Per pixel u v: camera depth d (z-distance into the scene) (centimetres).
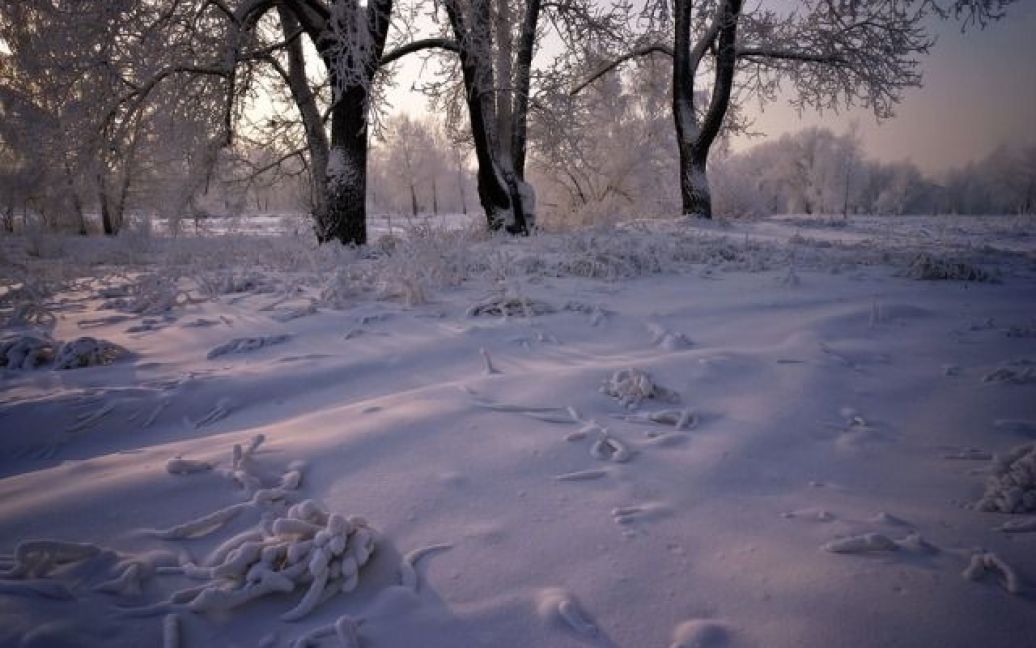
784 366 365
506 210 1123
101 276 783
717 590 164
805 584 165
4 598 151
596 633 149
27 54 939
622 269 669
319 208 1011
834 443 263
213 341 440
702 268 724
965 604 156
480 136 1069
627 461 245
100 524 198
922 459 247
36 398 320
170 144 1021
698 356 378
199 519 198
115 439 294
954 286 615
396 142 5153
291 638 150
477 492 219
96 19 784
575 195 1938
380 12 866
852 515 203
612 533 192
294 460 242
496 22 1154
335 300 531
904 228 1609
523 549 184
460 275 611
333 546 168
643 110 1858
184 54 931
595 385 331
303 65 1088
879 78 1384
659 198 1966
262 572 161
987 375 338
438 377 359
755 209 2000
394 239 880
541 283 619
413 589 165
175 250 984
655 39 1535
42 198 1667
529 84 1184
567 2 1209
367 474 231
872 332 442
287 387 346
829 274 686
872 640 145
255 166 1187
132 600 162
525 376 346
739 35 1513
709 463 242
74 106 867
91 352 394
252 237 1177
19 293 629
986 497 207
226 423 306
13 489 221
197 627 153
